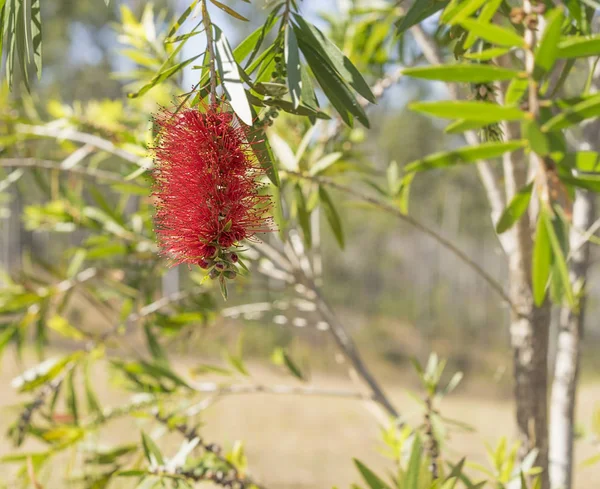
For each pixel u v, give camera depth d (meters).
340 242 1.25
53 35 12.41
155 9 6.34
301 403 7.09
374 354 14.00
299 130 1.48
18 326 1.58
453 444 5.34
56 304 1.61
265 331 10.79
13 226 10.38
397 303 16.58
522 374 1.24
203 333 1.62
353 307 16.50
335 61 0.91
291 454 4.93
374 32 1.68
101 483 1.33
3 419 3.88
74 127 1.66
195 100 0.90
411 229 16.84
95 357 1.50
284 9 0.91
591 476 4.54
